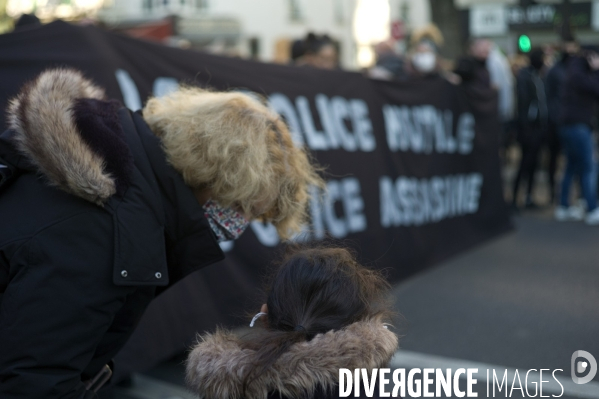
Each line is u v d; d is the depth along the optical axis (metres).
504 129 9.73
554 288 5.43
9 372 1.52
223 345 1.54
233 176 1.71
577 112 8.27
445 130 6.58
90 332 1.59
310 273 1.59
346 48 23.34
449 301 5.10
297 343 1.47
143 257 1.63
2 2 10.57
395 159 5.71
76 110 1.64
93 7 11.43
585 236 7.53
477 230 7.14
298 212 1.96
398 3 23.84
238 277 3.93
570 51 9.22
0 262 1.58
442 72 7.98
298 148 2.01
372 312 1.60
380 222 5.40
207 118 1.75
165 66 3.71
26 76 3.00
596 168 8.90
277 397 1.45
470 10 21.39
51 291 1.53
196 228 1.75
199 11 18.36
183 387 3.45
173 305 3.48
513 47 15.56
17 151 1.65
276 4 20.70
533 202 9.51
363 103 5.39
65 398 1.59
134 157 1.69
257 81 4.36
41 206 1.59
